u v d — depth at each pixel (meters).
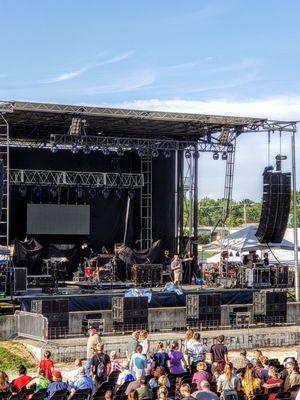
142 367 21.64
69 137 47.66
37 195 49.88
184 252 51.25
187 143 50.91
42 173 48.88
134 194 51.66
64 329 33.81
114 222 52.06
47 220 50.06
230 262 47.88
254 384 18.94
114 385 20.22
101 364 22.48
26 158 50.00
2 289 38.50
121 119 46.16
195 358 23.89
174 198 52.44
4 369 29.19
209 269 49.22
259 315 38.47
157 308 36.84
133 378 20.30
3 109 42.78
